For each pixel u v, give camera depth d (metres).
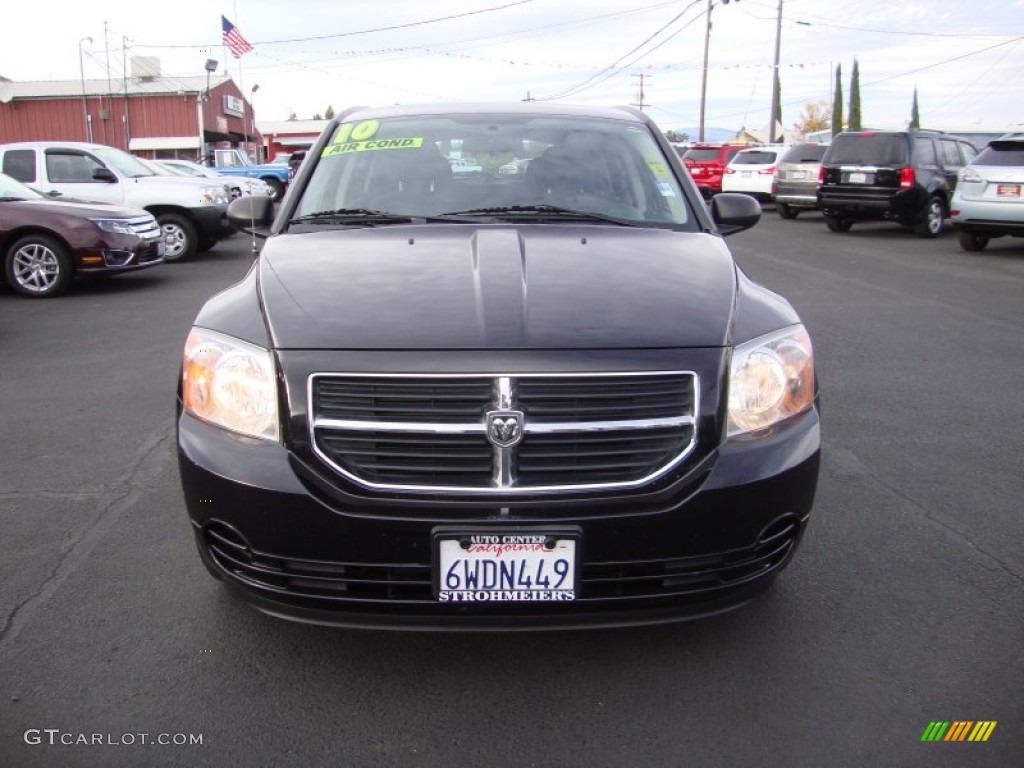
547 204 3.61
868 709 2.53
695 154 26.83
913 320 8.20
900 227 18.22
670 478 2.41
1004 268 11.77
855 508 3.95
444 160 3.83
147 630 2.93
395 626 2.41
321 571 2.41
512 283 2.72
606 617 2.42
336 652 2.81
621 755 2.35
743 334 2.62
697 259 3.07
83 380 6.17
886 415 5.34
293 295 2.71
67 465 4.49
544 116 4.15
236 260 13.35
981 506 3.98
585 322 2.52
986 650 2.83
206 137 41.59
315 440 2.40
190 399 2.63
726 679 2.67
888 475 4.36
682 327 2.55
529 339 2.43
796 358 2.68
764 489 2.46
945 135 16.62
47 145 12.80
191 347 2.66
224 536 2.53
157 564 3.40
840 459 4.58
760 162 23.09
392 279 2.78
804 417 2.66
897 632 2.94
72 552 3.50
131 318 8.50
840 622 3.00
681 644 2.86
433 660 2.77
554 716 2.50
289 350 2.47
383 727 2.46
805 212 23.00
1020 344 7.21
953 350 7.01
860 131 16.17
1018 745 2.38
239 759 2.33
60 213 9.74
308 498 2.36
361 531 2.34
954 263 12.30
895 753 2.35
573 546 2.33
